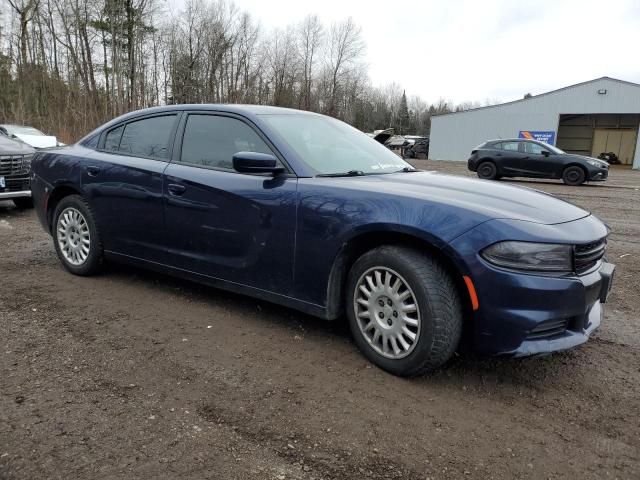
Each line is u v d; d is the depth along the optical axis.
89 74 35.06
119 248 4.29
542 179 18.08
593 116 36.97
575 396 2.79
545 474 2.14
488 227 2.63
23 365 2.91
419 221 2.75
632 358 3.29
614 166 34.75
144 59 39.59
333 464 2.15
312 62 58.00
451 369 3.05
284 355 3.15
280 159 3.38
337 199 3.04
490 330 2.64
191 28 43.03
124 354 3.10
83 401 2.56
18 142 8.49
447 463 2.19
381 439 2.34
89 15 37.19
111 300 4.04
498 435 2.41
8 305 3.85
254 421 2.44
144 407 2.53
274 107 4.03
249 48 45.47
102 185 4.29
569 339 2.70
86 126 27.98
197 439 2.29
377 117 82.94
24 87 30.56
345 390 2.76
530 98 35.09
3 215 7.95
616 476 2.14
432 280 2.73
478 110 37.03
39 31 35.59
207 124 3.85
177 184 3.76
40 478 2.00
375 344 3.02
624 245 6.84
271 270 3.34
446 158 38.75
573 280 2.63
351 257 3.13
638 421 2.57
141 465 2.10
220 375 2.88
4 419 2.38
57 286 4.34
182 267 3.86
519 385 2.89
